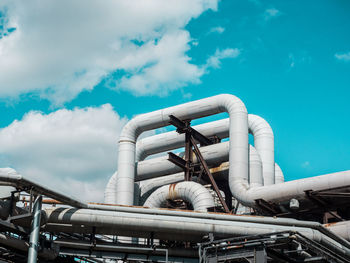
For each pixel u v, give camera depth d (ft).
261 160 201.16
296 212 179.22
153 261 157.58
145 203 204.13
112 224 148.46
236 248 131.13
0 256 141.28
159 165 213.46
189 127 206.69
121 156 211.82
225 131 213.05
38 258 146.30
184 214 155.22
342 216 179.93
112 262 170.91
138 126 213.66
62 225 148.36
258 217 159.63
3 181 133.28
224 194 220.64
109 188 219.82
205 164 200.44
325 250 141.79
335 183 166.81
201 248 137.08
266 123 211.20
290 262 135.85
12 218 136.15
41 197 139.13
